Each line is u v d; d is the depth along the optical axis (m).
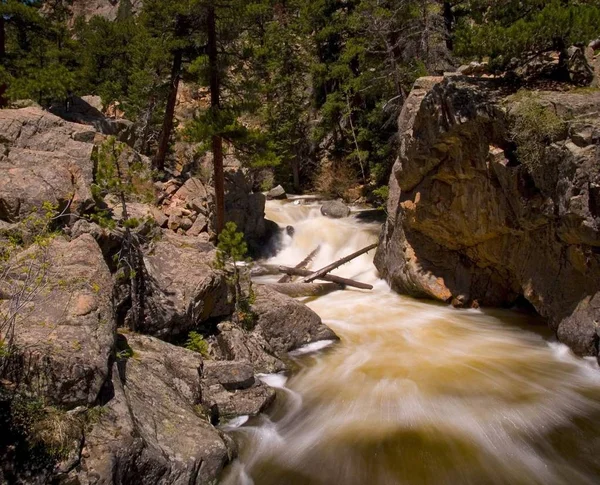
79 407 5.22
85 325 5.99
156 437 5.71
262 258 20.52
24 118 12.34
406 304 14.02
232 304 10.15
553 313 9.77
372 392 8.34
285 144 30.50
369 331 11.61
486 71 10.92
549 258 9.89
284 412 7.80
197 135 15.62
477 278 13.34
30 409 4.83
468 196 11.65
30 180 9.21
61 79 17.34
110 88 26.52
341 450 6.76
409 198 14.02
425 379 8.74
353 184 29.02
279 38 30.59
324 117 28.84
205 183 20.36
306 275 17.09
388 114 25.50
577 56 10.14
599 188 7.67
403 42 22.47
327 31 28.45
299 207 25.09
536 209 9.41
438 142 11.36
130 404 5.89
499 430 7.11
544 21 9.31
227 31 17.39
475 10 11.42
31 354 5.10
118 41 30.45
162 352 7.74
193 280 9.30
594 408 7.63
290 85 30.64
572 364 9.12
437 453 6.62
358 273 17.88
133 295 8.34
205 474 5.83
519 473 6.24
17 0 18.84
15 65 18.84
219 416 7.38
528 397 7.98
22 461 4.48
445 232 13.24
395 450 6.70
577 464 6.38
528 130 8.86
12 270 6.60
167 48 19.39
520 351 10.01
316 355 10.16
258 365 9.13
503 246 11.62
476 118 9.96
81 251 7.41
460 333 11.33
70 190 9.38
